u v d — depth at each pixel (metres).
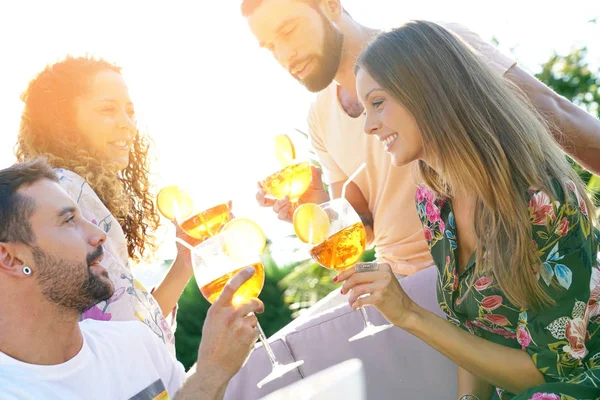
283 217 3.10
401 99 2.37
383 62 2.39
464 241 2.55
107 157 2.92
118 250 2.67
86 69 2.88
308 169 3.09
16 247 1.98
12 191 2.00
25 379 1.96
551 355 2.28
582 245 2.27
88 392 2.05
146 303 2.67
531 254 2.28
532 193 2.29
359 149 3.46
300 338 2.92
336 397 2.79
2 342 1.99
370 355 2.88
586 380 2.17
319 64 3.36
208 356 2.02
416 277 3.18
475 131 2.34
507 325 2.48
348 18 3.42
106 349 2.18
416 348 2.87
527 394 2.19
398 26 2.47
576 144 3.00
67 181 2.62
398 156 2.45
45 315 2.01
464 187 2.38
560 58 8.82
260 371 2.86
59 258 2.01
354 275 2.33
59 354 2.05
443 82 2.36
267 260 6.03
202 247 2.31
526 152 2.33
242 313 2.02
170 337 2.73
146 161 3.30
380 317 2.97
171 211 2.90
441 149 2.37
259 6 3.32
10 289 1.98
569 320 2.26
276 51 3.40
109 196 2.87
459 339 2.35
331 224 2.47
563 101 3.05
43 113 2.87
